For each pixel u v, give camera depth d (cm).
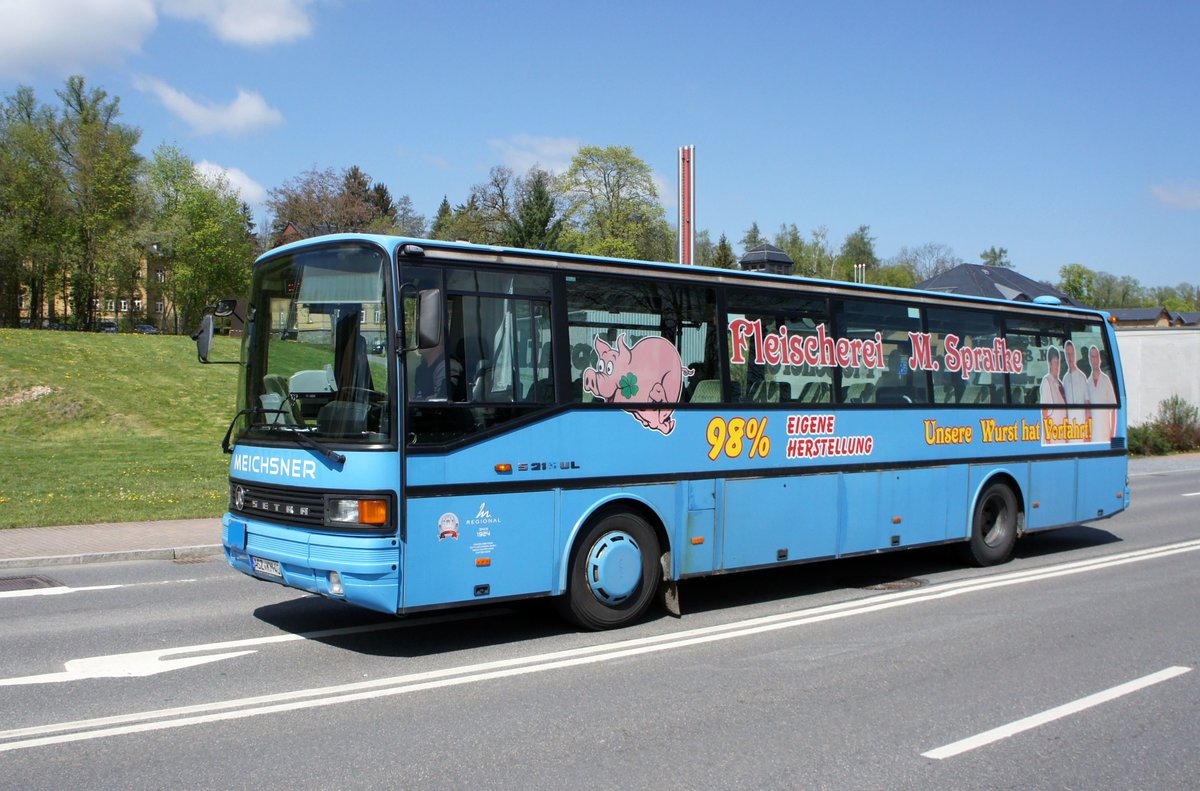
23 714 596
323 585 714
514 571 770
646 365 863
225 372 3441
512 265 784
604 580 827
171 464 2000
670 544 877
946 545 1259
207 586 1030
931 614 930
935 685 690
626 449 843
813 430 995
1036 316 1275
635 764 525
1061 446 1297
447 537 732
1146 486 2364
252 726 578
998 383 1214
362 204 8119
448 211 10244
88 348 3456
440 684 674
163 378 3206
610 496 831
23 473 1784
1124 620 907
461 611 920
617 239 6481
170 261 7238
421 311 692
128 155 6644
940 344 1142
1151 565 1229
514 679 690
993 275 6650
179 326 7488
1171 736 588
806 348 998
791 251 10462
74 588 1014
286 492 744
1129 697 668
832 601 995
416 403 721
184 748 538
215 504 1556
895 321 1092
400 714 606
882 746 562
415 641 802
